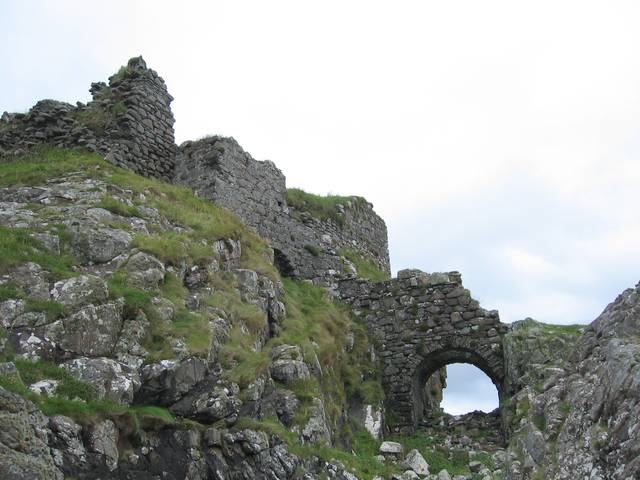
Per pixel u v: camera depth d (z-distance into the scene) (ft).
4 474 33.60
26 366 40.16
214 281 57.36
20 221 53.11
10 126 75.46
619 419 40.09
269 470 45.93
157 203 63.82
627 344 43.62
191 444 43.21
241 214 76.74
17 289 44.88
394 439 70.18
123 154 71.97
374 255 106.11
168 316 49.44
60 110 75.51
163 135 77.92
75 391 40.16
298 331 63.46
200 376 47.09
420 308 79.30
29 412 36.35
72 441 37.32
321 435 52.70
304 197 97.30
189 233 61.16
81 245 52.01
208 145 76.54
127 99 75.31
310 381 56.29
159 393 44.62
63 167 65.72
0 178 63.05
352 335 75.61
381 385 75.25
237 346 52.75
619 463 38.60
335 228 97.76
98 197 59.67
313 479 48.01
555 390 48.06
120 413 40.60
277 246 81.30
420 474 58.39
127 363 44.37
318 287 81.51
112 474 38.45
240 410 47.62
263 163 83.10
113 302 46.34
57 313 43.83
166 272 53.72
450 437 70.49
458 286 79.05
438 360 78.54
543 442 44.78
